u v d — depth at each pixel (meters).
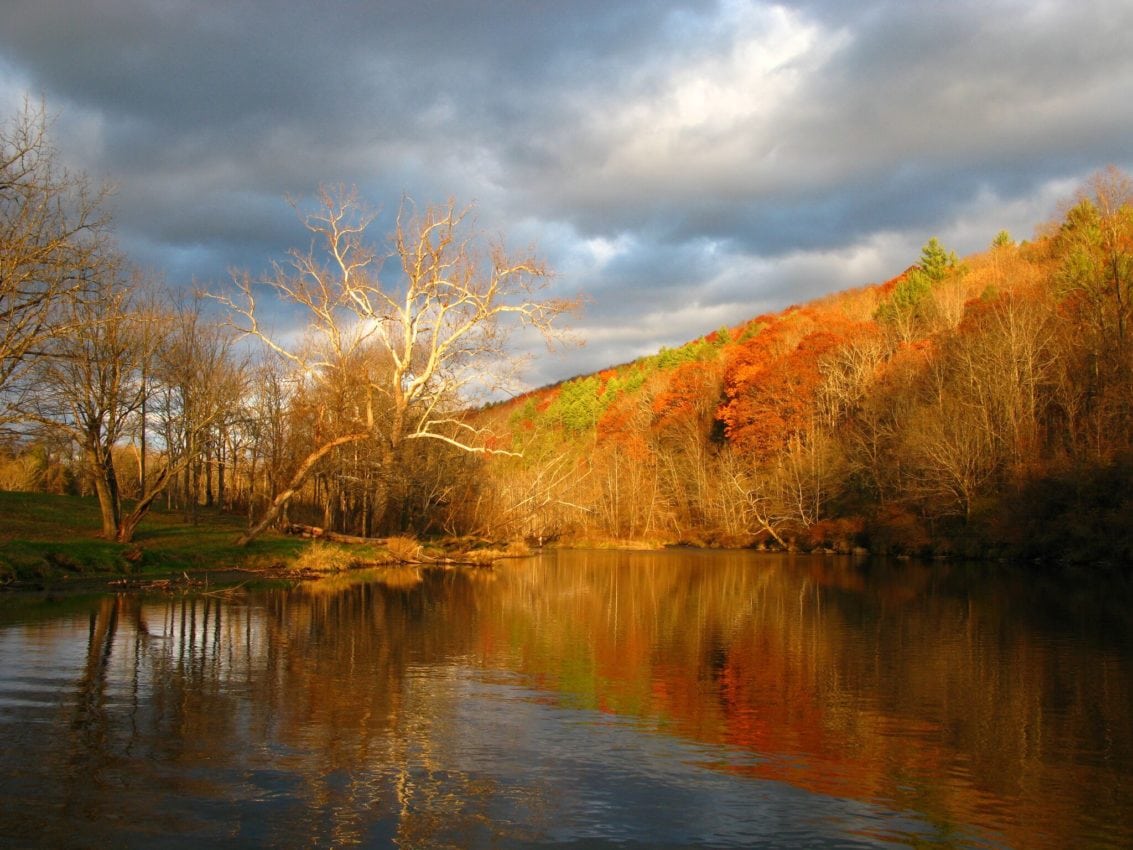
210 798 8.02
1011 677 14.43
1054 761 9.80
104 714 10.73
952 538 49.00
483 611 22.42
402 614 21.14
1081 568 40.31
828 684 13.79
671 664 15.37
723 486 67.50
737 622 21.28
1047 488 42.97
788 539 62.06
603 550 62.66
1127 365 43.00
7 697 11.48
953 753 10.07
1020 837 7.64
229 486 63.47
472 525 48.16
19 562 23.64
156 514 43.97
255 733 10.12
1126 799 8.59
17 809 7.59
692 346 111.50
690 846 7.30
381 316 34.62
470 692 12.63
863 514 58.31
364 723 10.73
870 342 70.06
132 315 26.92
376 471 39.78
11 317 21.70
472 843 7.22
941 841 7.52
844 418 68.25
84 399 28.64
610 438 87.50
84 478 52.88
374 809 7.89
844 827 7.79
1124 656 16.53
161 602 21.59
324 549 33.81
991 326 53.56
